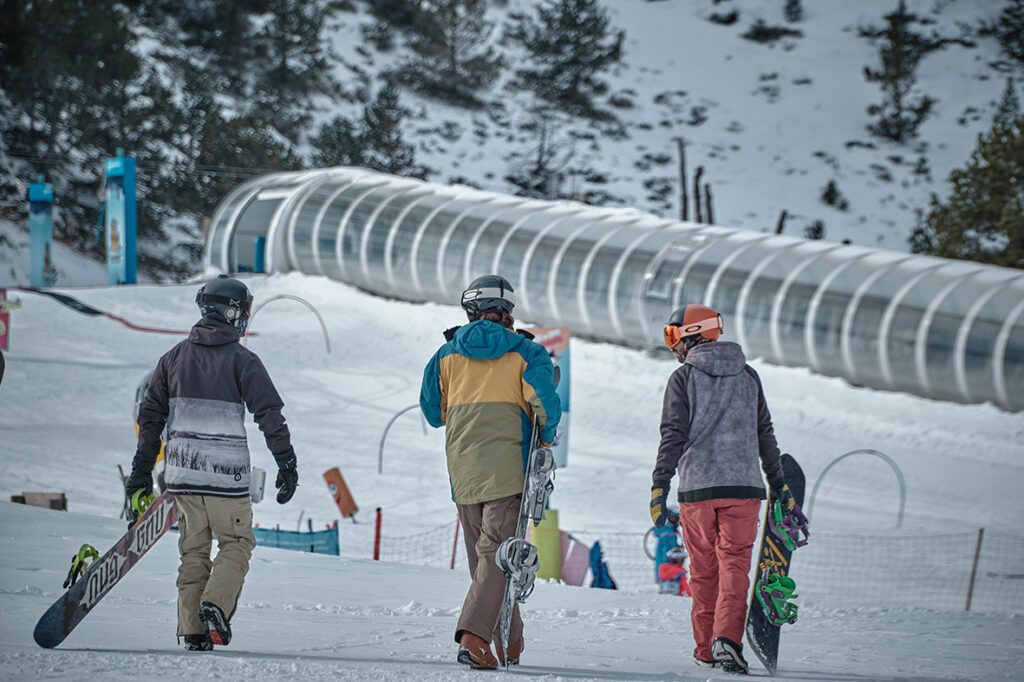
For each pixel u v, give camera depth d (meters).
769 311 125.50
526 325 140.62
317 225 152.50
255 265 157.12
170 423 15.60
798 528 17.05
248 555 15.56
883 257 130.75
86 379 98.88
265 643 15.65
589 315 134.25
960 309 118.12
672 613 26.91
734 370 17.64
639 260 134.00
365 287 149.25
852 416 109.31
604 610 27.14
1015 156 196.38
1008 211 190.12
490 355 15.04
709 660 17.12
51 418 86.38
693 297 128.62
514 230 142.62
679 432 17.50
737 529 17.06
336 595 25.38
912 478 89.94
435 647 16.27
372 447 86.69
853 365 120.62
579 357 122.38
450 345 15.52
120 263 147.12
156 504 15.16
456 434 15.14
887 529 73.12
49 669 10.92
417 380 109.00
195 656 12.55
